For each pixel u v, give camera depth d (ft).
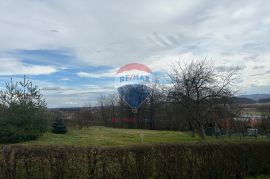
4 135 83.41
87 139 99.86
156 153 37.50
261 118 153.58
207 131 129.49
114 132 138.62
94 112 221.25
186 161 39.01
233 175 42.14
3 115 84.33
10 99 88.17
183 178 38.60
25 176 34.04
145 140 105.50
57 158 34.50
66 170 34.50
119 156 35.81
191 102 96.02
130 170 36.04
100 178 35.04
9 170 34.01
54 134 107.86
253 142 44.75
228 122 130.72
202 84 96.94
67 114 168.25
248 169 43.45
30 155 34.24
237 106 102.37
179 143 39.63
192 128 109.91
